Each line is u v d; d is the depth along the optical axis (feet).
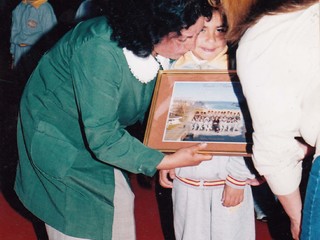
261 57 4.99
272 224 10.89
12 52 20.75
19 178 7.11
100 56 5.82
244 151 6.20
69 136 6.56
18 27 20.08
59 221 6.61
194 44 5.74
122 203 6.82
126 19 5.59
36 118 6.61
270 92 5.00
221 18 6.43
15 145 16.12
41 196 6.79
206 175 7.23
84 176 6.54
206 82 6.84
